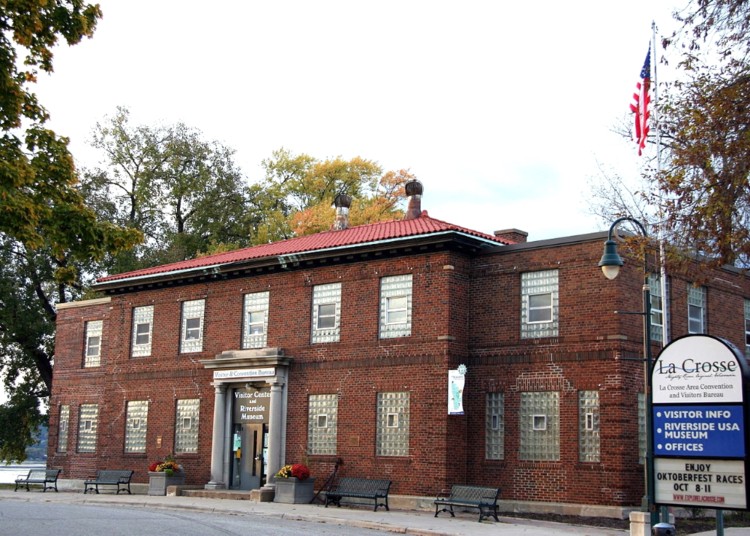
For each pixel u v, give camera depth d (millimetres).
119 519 23781
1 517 23188
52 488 42719
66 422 45500
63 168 21906
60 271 22844
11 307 54094
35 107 21703
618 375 28500
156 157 62219
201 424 37719
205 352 38281
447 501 27984
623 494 27891
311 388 34312
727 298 34406
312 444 33969
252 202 65562
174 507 30672
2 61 20203
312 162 66125
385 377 32312
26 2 19938
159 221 62969
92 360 44844
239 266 36938
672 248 23703
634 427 28750
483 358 31469
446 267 31375
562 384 29625
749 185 21984
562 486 29047
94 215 22234
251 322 37062
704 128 22609
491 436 30922
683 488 17812
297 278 35625
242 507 29938
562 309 30078
